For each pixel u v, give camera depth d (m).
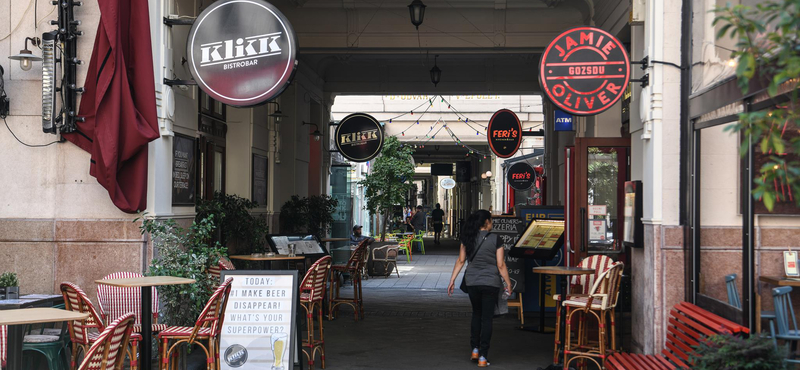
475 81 17.42
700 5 6.54
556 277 11.30
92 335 5.89
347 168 18.39
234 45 7.17
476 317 7.96
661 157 6.97
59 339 6.25
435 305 12.78
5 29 7.55
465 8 12.89
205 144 9.65
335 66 17.47
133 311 6.45
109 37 7.12
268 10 7.09
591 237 8.89
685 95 6.86
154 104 7.35
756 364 4.52
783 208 5.40
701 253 6.51
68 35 7.32
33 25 7.55
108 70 7.18
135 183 7.30
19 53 7.36
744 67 3.26
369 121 15.21
